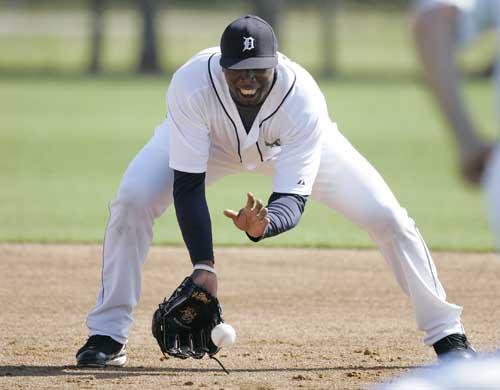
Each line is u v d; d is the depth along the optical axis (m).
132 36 187.88
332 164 18.38
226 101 17.23
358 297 26.25
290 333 22.31
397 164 60.06
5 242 33.75
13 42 178.12
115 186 49.88
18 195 46.47
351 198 18.42
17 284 27.55
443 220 40.22
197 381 18.02
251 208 15.27
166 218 40.53
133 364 19.47
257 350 20.70
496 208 10.88
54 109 94.75
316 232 36.97
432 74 10.27
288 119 17.34
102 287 19.14
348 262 30.91
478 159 10.19
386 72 145.88
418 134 76.88
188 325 17.95
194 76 17.23
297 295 26.45
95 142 70.25
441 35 10.25
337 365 19.39
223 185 51.06
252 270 29.62
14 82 123.31
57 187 49.38
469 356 18.31
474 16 10.38
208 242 17.55
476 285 27.59
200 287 17.47
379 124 84.38
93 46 144.88
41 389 17.39
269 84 16.80
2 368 18.97
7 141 70.38
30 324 23.08
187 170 17.47
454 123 10.20
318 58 158.50
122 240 18.67
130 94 111.44
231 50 16.34
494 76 11.27
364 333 22.31
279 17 150.62
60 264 30.33
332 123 19.30
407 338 21.83
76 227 37.38
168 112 17.64
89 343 19.17
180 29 191.25
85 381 17.98
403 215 18.44
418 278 18.42
